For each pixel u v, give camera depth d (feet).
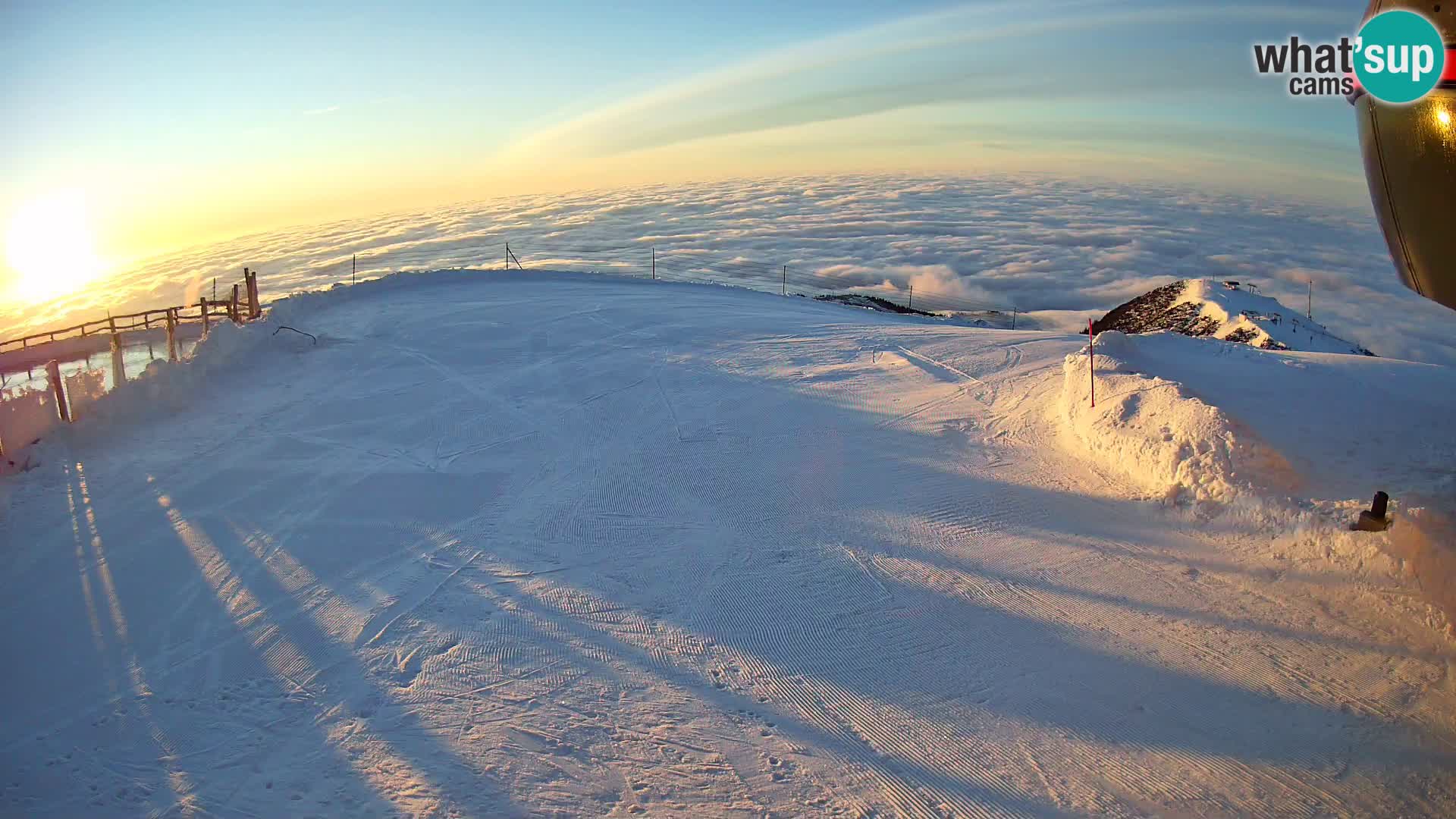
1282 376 55.52
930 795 23.67
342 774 24.34
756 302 104.27
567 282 108.58
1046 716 27.14
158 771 24.53
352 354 72.64
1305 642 30.60
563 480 47.98
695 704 27.94
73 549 38.96
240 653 30.91
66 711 27.53
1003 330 87.40
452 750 25.41
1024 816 22.85
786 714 27.50
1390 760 24.68
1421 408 49.65
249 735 26.21
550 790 23.66
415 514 43.42
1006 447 51.47
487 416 58.39
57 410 53.36
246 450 51.60
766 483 47.29
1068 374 55.11
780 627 32.89
